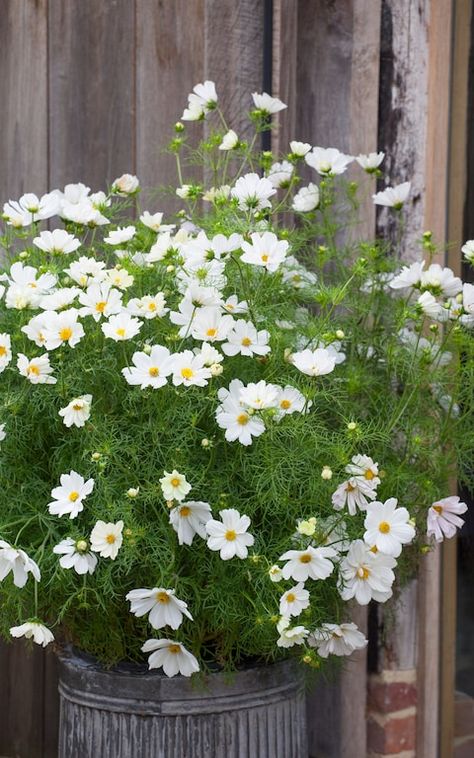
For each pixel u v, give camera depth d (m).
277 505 2.23
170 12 2.79
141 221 2.49
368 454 2.37
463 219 2.71
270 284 2.39
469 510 2.72
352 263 2.71
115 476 2.24
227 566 2.25
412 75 2.73
